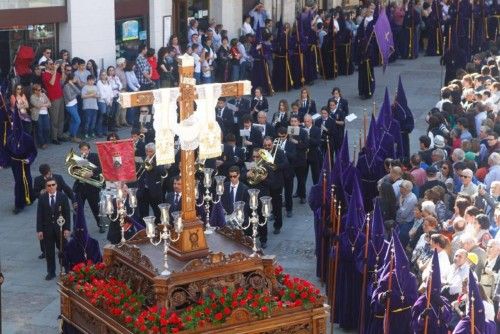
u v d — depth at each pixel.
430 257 16.55
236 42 37.38
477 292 13.85
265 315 11.83
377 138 23.19
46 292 19.70
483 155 22.00
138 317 11.49
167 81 33.88
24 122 28.45
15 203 24.45
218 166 22.84
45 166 21.20
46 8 31.83
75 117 30.30
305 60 38.97
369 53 36.94
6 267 20.95
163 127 12.16
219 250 12.58
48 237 20.09
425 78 41.59
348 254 17.59
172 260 12.20
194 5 39.81
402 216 18.95
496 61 32.69
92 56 33.53
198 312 11.52
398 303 15.72
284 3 43.97
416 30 46.19
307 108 27.83
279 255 21.75
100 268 13.11
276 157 22.55
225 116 26.73
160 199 22.70
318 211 20.08
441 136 23.20
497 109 25.78
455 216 17.61
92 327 12.51
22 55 29.67
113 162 16.55
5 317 18.45
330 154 27.20
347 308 17.91
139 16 36.28
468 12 45.09
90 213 24.27
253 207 13.01
